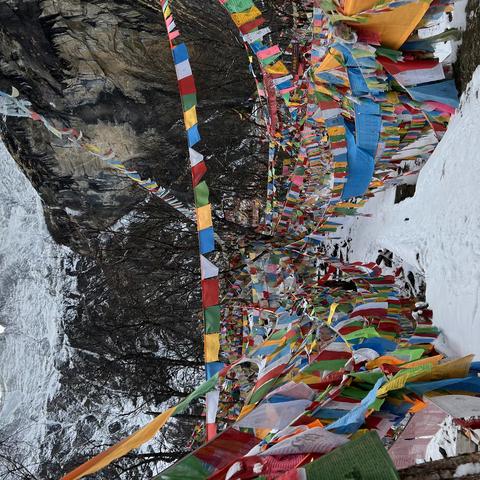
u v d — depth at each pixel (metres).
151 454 9.48
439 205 3.92
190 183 10.74
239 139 10.96
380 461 1.85
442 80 4.09
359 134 4.47
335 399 2.79
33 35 9.77
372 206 5.75
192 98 3.43
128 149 10.70
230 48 10.44
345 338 3.54
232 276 6.90
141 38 10.09
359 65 4.06
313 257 5.77
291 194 6.48
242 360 3.25
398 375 2.55
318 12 4.36
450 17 4.46
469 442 3.48
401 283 4.74
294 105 5.70
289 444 2.18
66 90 10.22
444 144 4.11
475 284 3.24
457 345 3.39
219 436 2.46
